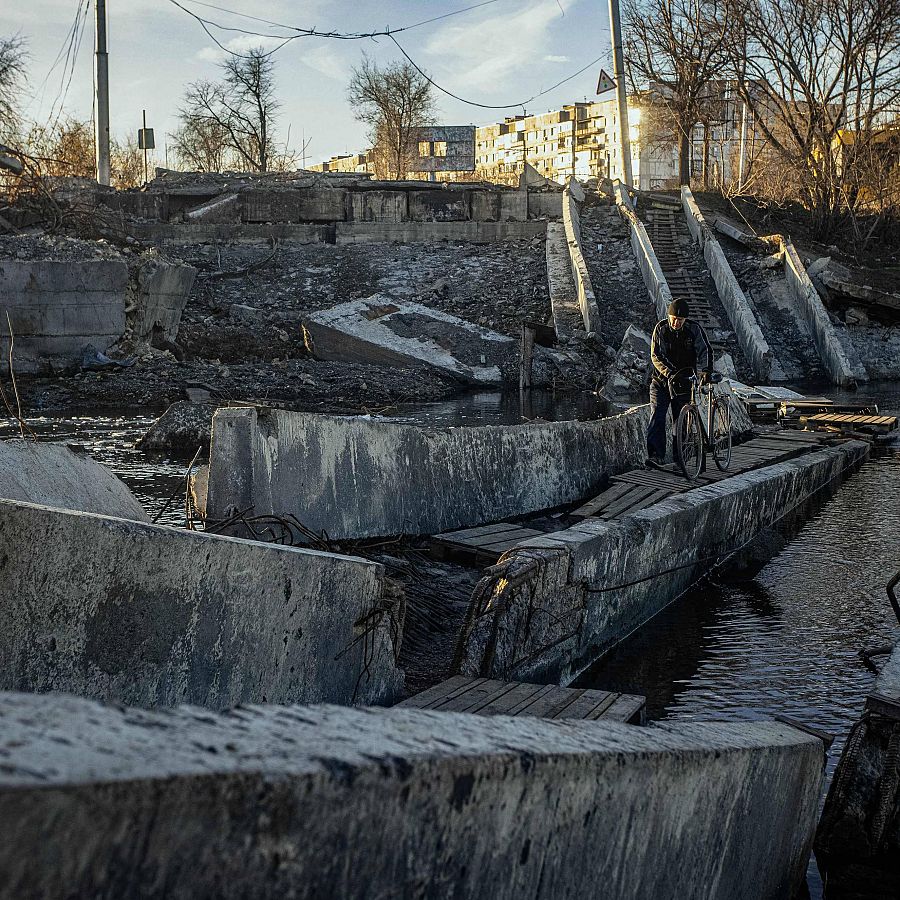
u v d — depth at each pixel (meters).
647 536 7.62
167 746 1.21
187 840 1.16
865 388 29.86
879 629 7.38
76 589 3.61
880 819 3.87
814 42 44.28
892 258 44.53
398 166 80.62
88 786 1.02
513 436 10.04
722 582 8.91
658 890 2.36
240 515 6.52
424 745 1.56
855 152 44.47
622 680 6.44
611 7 44.97
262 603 4.33
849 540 10.41
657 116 56.28
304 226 43.06
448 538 8.33
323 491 7.39
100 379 24.75
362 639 5.07
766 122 55.09
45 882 1.00
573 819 1.89
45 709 1.21
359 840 1.41
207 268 40.22
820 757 3.72
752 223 47.19
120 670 3.81
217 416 6.71
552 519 10.13
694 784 2.41
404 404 24.61
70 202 35.62
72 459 6.55
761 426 18.84
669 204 44.72
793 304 35.50
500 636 5.65
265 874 1.27
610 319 34.12
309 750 1.37
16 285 26.02
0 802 0.94
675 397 11.47
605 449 11.80
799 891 3.77
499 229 43.53
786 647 7.02
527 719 2.03
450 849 1.59
